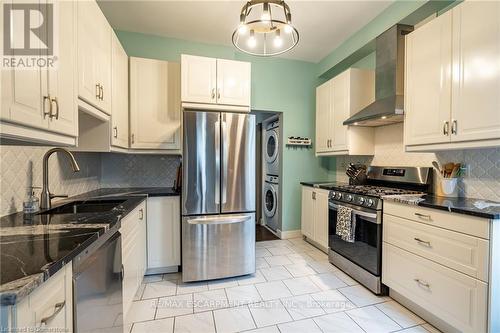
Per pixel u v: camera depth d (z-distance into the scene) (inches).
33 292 27.2
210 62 100.3
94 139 78.7
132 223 73.3
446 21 68.6
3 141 44.8
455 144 67.6
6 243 37.4
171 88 106.8
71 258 33.8
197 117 92.3
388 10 96.3
